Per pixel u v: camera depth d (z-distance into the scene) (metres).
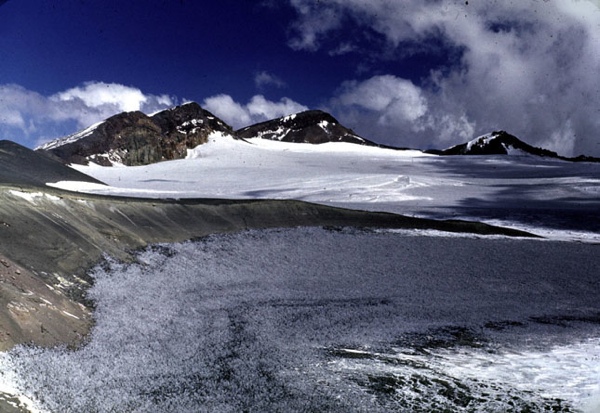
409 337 16.83
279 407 11.12
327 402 11.48
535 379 13.41
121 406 10.56
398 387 12.54
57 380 10.97
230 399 11.38
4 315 12.12
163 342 14.46
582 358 15.25
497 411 11.49
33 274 15.94
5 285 13.47
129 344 13.90
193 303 18.75
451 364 14.41
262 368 13.20
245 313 18.19
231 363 13.39
